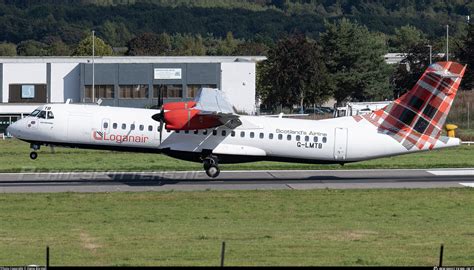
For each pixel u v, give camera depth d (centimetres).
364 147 15062
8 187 14238
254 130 14875
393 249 9200
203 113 13912
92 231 10394
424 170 17200
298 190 13975
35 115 15275
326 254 8869
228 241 9662
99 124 15012
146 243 9519
